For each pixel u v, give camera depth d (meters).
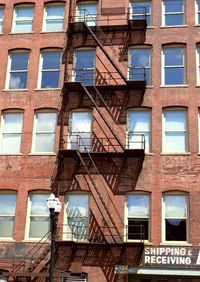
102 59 30.00
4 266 26.50
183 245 25.52
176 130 28.05
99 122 28.64
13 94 30.17
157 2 30.95
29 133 29.17
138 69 29.45
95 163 27.78
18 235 27.17
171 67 29.41
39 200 27.92
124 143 27.94
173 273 25.02
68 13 31.77
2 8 32.84
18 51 31.34
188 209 26.28
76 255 26.00
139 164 27.36
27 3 32.62
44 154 28.55
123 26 30.42
